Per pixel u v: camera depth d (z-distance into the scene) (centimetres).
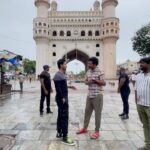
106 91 2578
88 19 7025
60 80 570
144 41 5856
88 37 6962
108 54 6638
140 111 504
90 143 550
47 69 930
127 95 880
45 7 6869
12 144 529
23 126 716
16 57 1945
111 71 6562
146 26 5912
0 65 1689
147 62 483
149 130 501
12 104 1260
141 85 493
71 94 2081
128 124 761
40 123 761
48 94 945
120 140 577
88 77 619
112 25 6588
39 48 6612
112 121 810
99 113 606
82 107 1170
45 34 6588
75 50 7050
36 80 6372
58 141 562
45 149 504
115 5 6988
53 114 930
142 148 504
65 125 555
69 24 7000
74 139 584
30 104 1262
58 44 7000
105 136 613
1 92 1722
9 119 826
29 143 545
